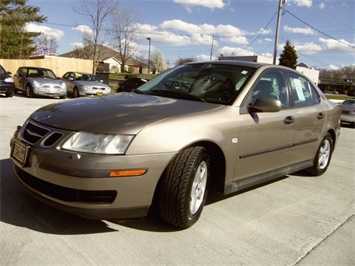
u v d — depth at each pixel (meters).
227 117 3.43
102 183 2.67
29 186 3.01
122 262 2.59
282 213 3.85
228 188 3.57
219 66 4.26
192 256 2.77
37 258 2.54
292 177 5.37
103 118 2.94
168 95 3.90
